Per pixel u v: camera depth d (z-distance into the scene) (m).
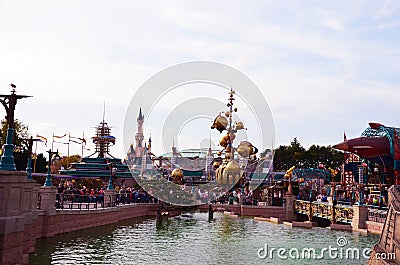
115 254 21.08
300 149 99.88
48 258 18.88
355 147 40.78
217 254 22.47
